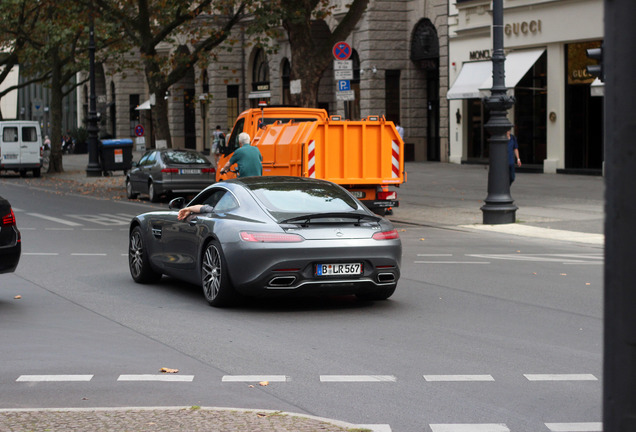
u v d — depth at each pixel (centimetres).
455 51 5344
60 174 6066
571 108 4506
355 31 6034
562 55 4516
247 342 1080
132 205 3494
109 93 9625
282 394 837
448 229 2538
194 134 8881
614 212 412
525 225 2547
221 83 7844
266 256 1252
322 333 1138
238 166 2309
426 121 5969
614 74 414
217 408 755
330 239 1270
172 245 1465
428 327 1176
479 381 888
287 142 2580
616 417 413
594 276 1647
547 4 4544
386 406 795
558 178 4219
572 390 851
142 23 4384
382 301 1388
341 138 2520
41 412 739
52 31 5491
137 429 687
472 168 5028
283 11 3553
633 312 409
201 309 1319
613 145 414
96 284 1566
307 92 3638
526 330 1151
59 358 988
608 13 417
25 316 1255
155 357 995
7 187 4762
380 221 1338
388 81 5966
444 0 5434
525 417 759
